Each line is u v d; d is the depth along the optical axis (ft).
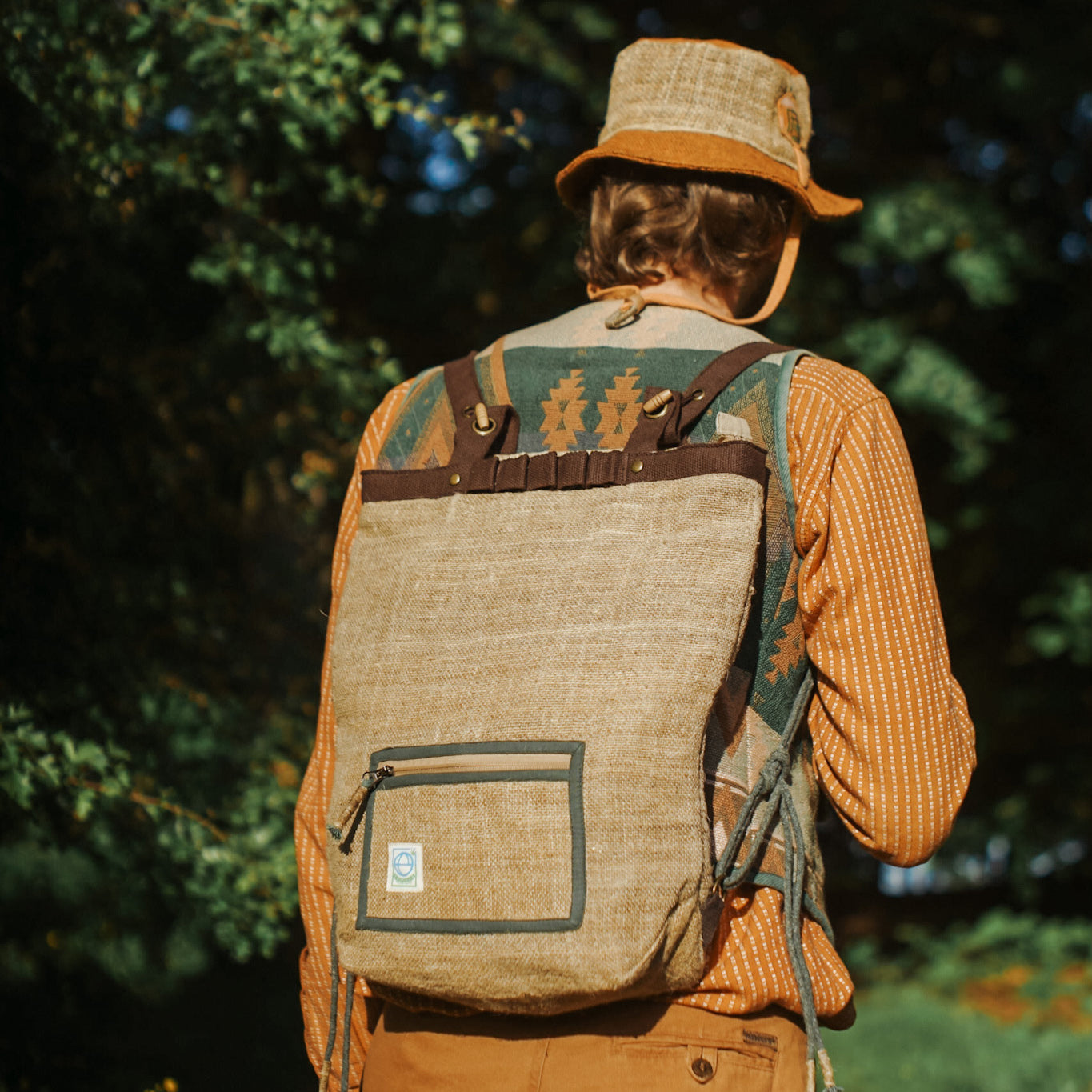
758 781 4.05
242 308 10.52
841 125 25.50
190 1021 14.42
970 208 23.49
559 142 22.38
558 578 3.96
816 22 24.26
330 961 4.64
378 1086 4.20
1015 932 24.70
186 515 10.68
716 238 4.66
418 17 15.62
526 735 3.80
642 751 3.71
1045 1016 21.26
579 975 3.64
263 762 10.64
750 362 4.26
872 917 28.81
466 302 21.98
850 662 4.03
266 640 11.28
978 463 23.65
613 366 4.39
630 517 3.98
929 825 4.00
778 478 4.14
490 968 3.74
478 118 9.85
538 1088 3.88
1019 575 27.40
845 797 4.11
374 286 21.13
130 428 10.23
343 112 9.57
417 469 4.45
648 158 4.62
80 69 8.68
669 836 3.69
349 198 11.41
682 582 3.84
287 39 9.25
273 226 10.33
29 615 9.60
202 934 11.46
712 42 4.77
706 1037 3.85
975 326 26.07
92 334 9.87
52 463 9.75
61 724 9.48
